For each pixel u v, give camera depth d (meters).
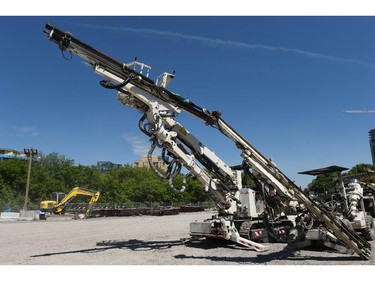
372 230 13.09
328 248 10.55
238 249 11.10
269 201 10.77
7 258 9.77
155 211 43.31
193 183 68.00
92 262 8.99
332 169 12.29
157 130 9.82
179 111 10.12
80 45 8.29
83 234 17.06
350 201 13.27
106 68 8.91
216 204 11.91
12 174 59.91
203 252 10.56
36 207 54.19
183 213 48.19
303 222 10.16
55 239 14.91
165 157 10.40
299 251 10.34
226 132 9.94
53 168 78.00
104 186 68.56
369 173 16.42
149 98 9.66
